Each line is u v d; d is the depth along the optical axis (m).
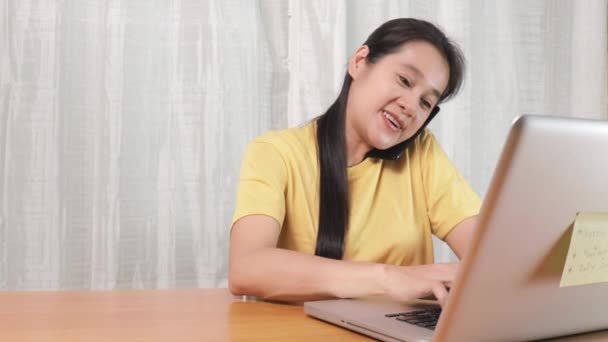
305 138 1.39
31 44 1.83
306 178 1.35
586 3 2.35
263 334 0.79
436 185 1.46
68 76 1.85
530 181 0.60
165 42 1.92
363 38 2.11
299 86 2.04
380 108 1.30
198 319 0.87
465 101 2.22
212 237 1.95
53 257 1.83
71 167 1.85
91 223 1.87
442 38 1.33
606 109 2.38
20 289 1.82
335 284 0.95
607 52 2.37
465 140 2.23
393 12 2.13
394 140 1.32
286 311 0.95
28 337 0.75
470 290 0.63
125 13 1.89
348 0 2.09
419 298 0.89
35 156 1.83
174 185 1.93
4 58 1.81
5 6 1.82
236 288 1.04
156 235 1.92
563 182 0.62
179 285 1.93
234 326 0.83
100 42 1.87
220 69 1.95
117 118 1.88
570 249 0.67
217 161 1.95
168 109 1.93
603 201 0.66
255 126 1.99
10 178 1.82
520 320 0.69
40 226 1.83
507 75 2.28
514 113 2.29
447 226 1.45
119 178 1.88
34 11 1.83
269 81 2.03
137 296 1.04
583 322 0.76
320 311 0.88
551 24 2.33
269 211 1.20
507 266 0.63
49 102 1.83
